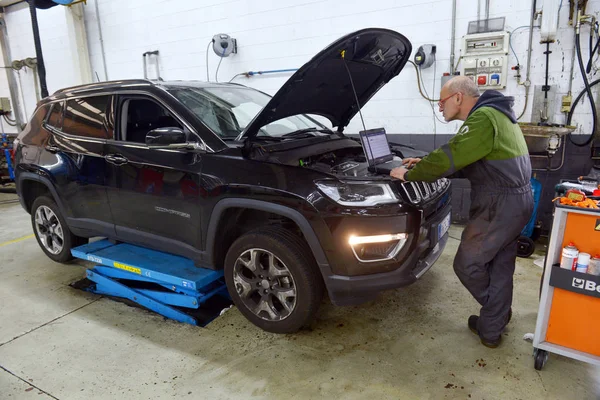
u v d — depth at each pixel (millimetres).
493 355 2232
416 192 2303
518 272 3289
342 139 3100
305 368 2160
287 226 2459
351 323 2590
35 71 7824
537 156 3980
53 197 3412
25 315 2814
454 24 4191
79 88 3268
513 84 4070
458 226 4449
